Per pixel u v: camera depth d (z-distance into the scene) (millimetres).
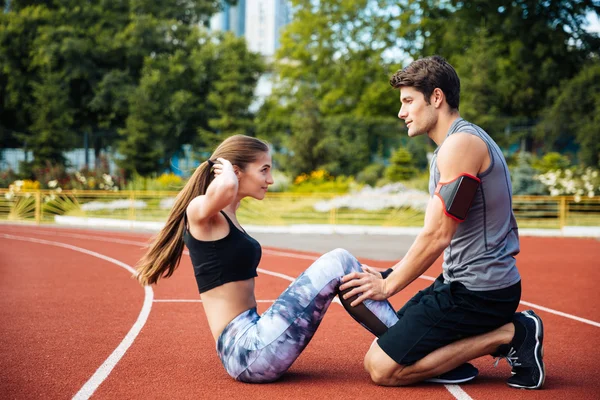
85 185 25188
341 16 39062
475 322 3418
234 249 3527
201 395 3410
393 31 37906
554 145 31375
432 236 3342
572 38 34031
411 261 3416
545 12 33906
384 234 18328
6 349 4578
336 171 28344
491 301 3383
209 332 5227
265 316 3545
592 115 28547
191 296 7227
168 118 35969
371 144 32719
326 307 3549
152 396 3404
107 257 11906
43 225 22125
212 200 3271
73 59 35625
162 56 37469
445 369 3506
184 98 35219
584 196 19984
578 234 17359
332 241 15633
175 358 4305
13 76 35781
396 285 3469
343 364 4129
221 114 33438
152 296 7223
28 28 35969
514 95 32469
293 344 3498
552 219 19391
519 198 19859
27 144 31422
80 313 6137
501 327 3514
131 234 18281
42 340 4895
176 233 3729
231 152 3592
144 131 30875
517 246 3494
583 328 5441
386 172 27000
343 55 39219
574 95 29203
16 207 24047
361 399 3326
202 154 35750
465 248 3408
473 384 3633
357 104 38531
